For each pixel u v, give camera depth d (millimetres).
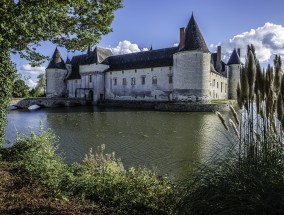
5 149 6730
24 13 5145
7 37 5957
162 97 41625
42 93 64000
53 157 5906
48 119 24000
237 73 51281
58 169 4859
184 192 3135
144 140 13922
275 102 3154
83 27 6641
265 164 2885
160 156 10359
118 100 46625
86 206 3543
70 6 5746
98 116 26609
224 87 51031
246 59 3070
